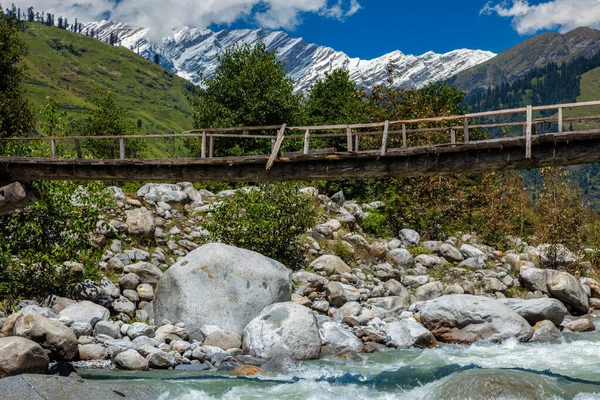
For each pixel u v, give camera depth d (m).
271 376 14.79
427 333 19.08
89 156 23.20
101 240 24.91
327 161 18.05
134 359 15.14
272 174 18.53
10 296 20.02
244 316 18.97
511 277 30.17
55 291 20.91
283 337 16.75
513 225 38.56
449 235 36.91
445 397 12.12
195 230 29.44
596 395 12.30
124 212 28.31
